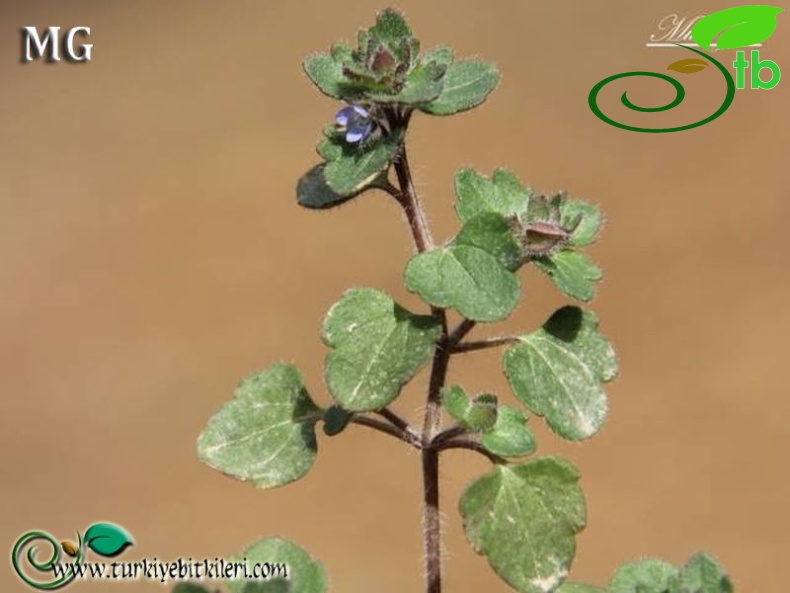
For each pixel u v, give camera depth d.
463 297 0.16
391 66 0.16
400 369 0.16
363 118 0.16
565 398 0.16
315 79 0.16
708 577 0.16
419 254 0.16
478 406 0.16
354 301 0.16
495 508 0.16
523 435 0.16
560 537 0.16
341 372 0.16
